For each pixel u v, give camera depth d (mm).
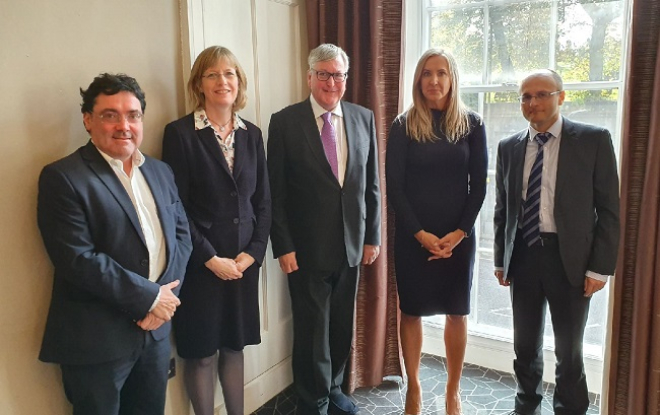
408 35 2668
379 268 2518
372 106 2451
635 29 1930
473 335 2822
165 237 1653
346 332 2266
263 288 2488
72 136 1674
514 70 2562
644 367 2045
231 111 1951
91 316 1500
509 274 2143
